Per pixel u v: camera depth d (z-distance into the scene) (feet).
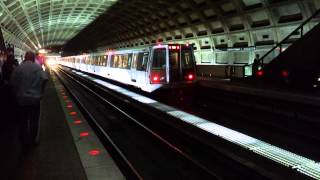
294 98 49.16
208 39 123.85
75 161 27.27
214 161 32.37
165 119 48.85
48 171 25.00
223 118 52.49
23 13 126.41
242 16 98.12
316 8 75.31
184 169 30.22
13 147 30.89
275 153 31.04
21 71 27.81
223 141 35.76
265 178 26.07
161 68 66.59
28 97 28.02
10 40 136.26
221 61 121.80
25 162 26.94
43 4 127.65
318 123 42.91
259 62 78.84
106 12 158.20
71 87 109.50
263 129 45.42
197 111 58.59
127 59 84.89
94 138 34.47
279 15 87.25
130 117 50.80
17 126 38.91
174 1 118.83
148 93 73.36
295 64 62.23
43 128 39.27
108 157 28.37
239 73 105.50
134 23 163.73
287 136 41.52
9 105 41.04
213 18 111.55
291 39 86.33
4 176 23.98
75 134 36.04
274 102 51.78
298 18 82.38
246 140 35.40
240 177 27.94
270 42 96.63
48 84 110.32
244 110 58.23
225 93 66.59
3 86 41.19
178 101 67.97
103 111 62.64
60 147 31.12
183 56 67.72
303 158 29.81
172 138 41.34
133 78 78.18
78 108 55.06
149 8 135.85
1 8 96.22
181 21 130.82
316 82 58.54
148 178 28.50
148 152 35.76
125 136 42.83
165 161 32.63
